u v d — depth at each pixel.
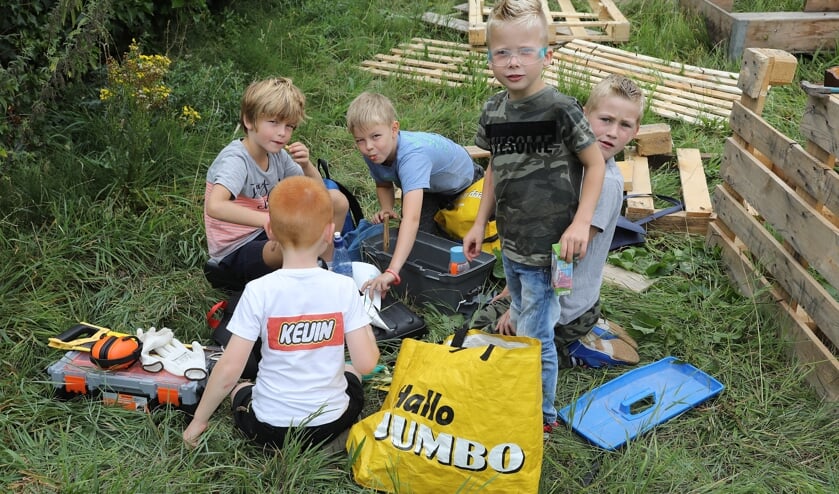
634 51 7.75
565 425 3.37
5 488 2.89
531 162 2.97
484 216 3.47
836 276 3.44
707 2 7.89
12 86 4.59
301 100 3.84
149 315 3.95
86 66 5.33
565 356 3.74
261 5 7.75
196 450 3.07
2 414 3.21
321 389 2.98
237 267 3.96
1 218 4.30
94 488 2.85
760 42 7.38
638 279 4.46
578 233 2.87
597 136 3.44
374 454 2.94
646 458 3.05
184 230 4.54
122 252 4.27
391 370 3.64
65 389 3.31
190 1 6.71
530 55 2.82
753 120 4.21
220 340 3.71
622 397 3.54
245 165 3.89
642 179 5.36
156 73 5.21
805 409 3.51
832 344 3.71
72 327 3.54
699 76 7.04
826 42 7.37
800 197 3.79
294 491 2.91
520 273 3.13
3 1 4.80
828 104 3.53
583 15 8.24
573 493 3.01
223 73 6.23
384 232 4.24
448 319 4.00
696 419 3.43
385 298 4.14
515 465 2.79
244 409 3.13
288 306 2.91
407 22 8.09
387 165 4.17
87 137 5.18
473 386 2.82
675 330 3.95
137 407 3.27
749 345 3.87
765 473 3.16
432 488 2.86
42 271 4.04
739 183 4.36
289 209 2.86
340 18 7.84
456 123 6.23
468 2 8.89
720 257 4.58
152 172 4.88
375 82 6.84
